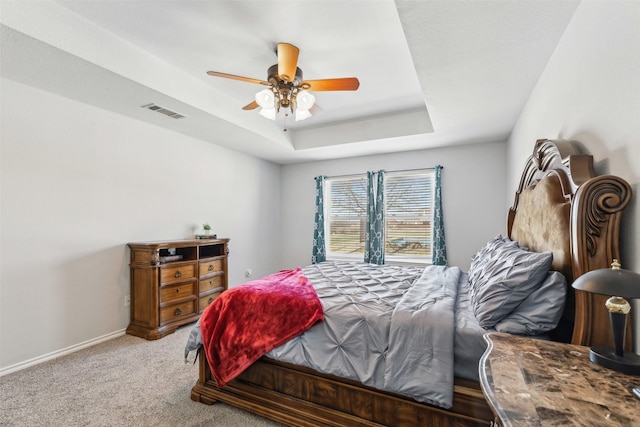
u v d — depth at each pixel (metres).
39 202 2.50
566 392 0.74
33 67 2.16
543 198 1.72
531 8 1.52
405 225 4.66
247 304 1.98
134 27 2.14
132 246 3.11
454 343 1.45
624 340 0.96
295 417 1.71
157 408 1.89
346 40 2.27
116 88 2.50
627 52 1.07
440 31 1.70
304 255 5.44
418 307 1.68
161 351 2.70
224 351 1.92
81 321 2.77
